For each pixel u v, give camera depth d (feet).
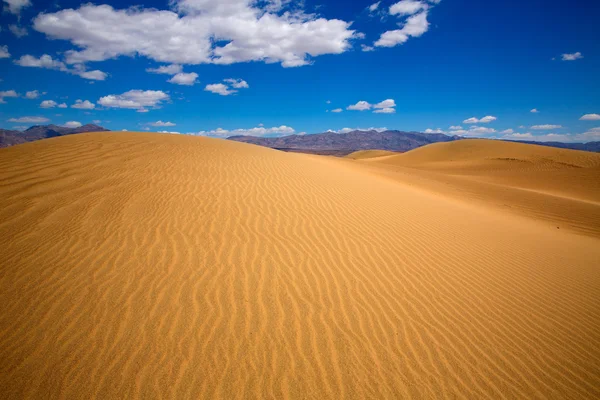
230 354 12.28
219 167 42.11
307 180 40.68
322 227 25.44
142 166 39.40
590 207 57.82
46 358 11.57
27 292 14.96
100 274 16.66
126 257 18.44
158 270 17.37
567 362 13.21
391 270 19.81
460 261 22.36
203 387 10.84
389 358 12.73
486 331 14.83
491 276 20.51
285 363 12.10
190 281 16.60
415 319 15.26
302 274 18.26
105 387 10.62
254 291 16.25
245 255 19.74
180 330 13.28
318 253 20.98
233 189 32.94
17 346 12.00
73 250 18.88
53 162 39.93
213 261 18.70
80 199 27.25
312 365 12.10
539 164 132.46
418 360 12.74
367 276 18.79
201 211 26.07
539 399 11.35
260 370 11.69
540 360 13.23
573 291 19.48
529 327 15.42
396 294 17.24
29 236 20.38
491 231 30.83
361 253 21.65
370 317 15.14
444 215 34.37
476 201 55.98
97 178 33.55
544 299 18.21
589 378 12.41
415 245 24.18
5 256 17.89
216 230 22.82
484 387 11.70
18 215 23.63
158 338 12.78
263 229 23.76
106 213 24.49
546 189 95.20
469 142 199.31
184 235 21.63
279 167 46.91
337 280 18.02
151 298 15.07
